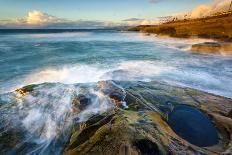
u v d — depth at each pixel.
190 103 6.69
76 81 11.44
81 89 7.87
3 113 6.51
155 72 13.00
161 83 8.57
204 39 34.38
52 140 5.62
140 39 44.88
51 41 38.25
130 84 8.29
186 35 39.38
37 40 41.06
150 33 60.91
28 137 5.68
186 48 24.25
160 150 4.25
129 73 12.70
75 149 4.57
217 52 20.22
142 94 7.20
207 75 12.34
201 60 17.11
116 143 4.34
